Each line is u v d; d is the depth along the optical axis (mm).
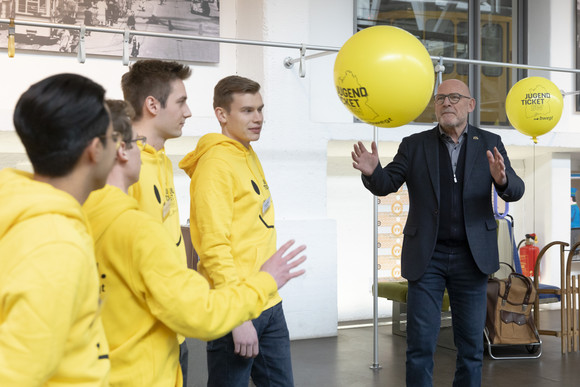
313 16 6469
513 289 5309
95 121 1208
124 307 1479
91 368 1211
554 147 7246
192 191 2557
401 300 5832
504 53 7414
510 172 3408
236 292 1522
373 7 6781
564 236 7668
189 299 1438
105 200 1505
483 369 4977
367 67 3117
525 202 7891
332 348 5590
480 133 3502
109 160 1259
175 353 1577
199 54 6051
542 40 7465
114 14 5672
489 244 3375
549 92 4848
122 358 1472
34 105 1173
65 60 5605
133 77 2094
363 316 7008
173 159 6059
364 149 3346
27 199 1146
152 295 1442
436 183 3400
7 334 1060
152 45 5840
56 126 1171
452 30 7117
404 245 3484
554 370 4949
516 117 4949
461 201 3396
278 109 5934
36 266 1080
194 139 5684
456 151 3469
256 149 5840
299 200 6008
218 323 1463
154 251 1446
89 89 1214
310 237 5961
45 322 1068
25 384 1060
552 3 7441
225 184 2475
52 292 1076
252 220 2553
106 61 5742
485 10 7305
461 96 3406
